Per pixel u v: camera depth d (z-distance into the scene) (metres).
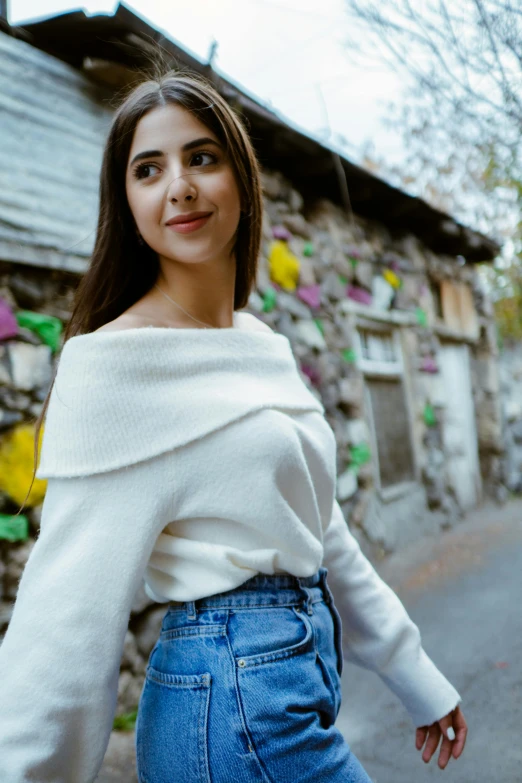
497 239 8.37
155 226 1.10
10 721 0.82
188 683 0.96
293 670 0.98
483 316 9.45
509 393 10.48
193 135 1.09
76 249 3.28
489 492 9.06
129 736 2.83
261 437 0.99
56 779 0.85
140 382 0.96
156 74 1.30
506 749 2.45
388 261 6.91
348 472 5.49
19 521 2.83
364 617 1.30
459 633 3.78
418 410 7.14
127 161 1.13
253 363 1.10
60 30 3.27
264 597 1.01
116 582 0.89
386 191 5.82
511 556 5.52
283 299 4.92
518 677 3.04
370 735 2.73
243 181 1.16
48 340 3.08
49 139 3.28
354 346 5.86
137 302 1.15
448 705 1.28
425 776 2.37
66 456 0.92
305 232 5.36
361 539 5.51
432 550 6.08
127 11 3.03
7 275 3.02
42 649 0.85
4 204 3.01
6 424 2.84
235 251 1.26
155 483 0.94
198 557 0.99
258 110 4.04
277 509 1.00
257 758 0.91
